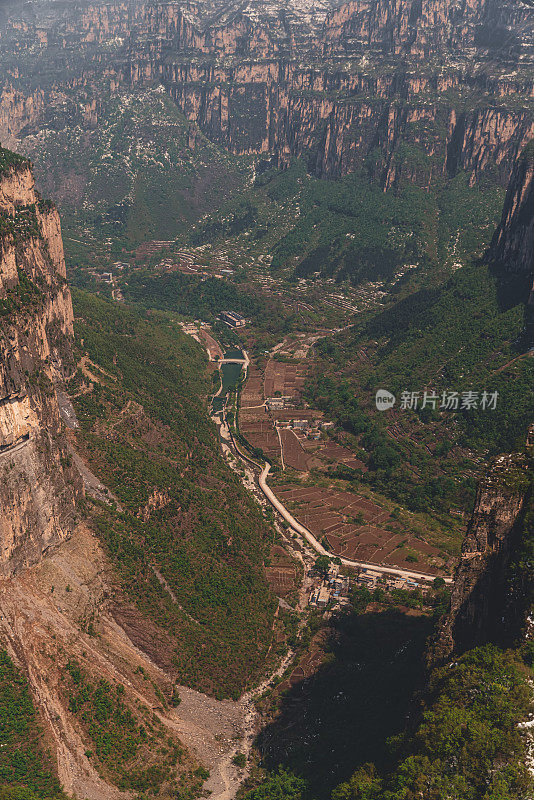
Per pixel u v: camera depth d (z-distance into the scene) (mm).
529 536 186375
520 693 169375
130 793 192125
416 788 158750
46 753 189750
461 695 175000
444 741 163875
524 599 182500
